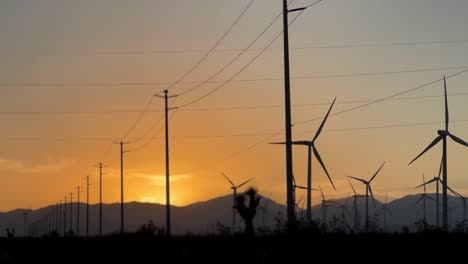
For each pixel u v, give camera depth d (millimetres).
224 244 84312
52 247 118312
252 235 91312
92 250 103750
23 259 99812
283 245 78750
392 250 77312
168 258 83750
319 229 83250
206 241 91688
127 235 129750
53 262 93625
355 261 73938
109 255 95562
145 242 101500
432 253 76625
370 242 80000
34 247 122500
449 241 81188
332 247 77625
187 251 84750
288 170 95312
